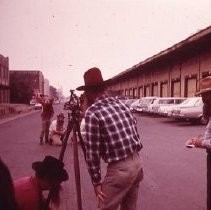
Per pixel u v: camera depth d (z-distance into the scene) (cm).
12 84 9525
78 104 435
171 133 2094
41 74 9988
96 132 380
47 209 342
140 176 407
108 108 388
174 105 3228
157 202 710
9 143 1661
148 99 4206
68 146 1520
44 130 1605
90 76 396
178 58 4450
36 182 343
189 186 834
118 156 382
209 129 443
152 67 5719
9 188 225
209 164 451
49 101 1590
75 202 706
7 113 5306
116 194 389
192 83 4072
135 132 399
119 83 9338
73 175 959
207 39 3366
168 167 1064
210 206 454
